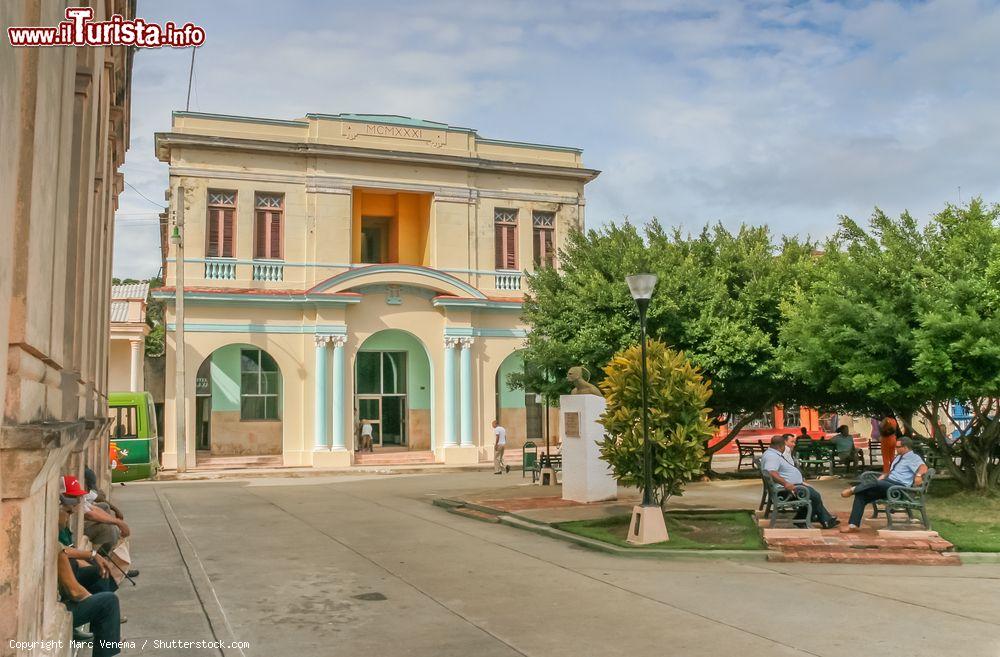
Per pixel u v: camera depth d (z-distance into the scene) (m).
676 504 15.26
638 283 11.85
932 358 13.30
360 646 6.91
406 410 31.77
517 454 31.98
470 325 31.06
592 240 22.36
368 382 31.58
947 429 28.92
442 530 13.70
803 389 20.06
